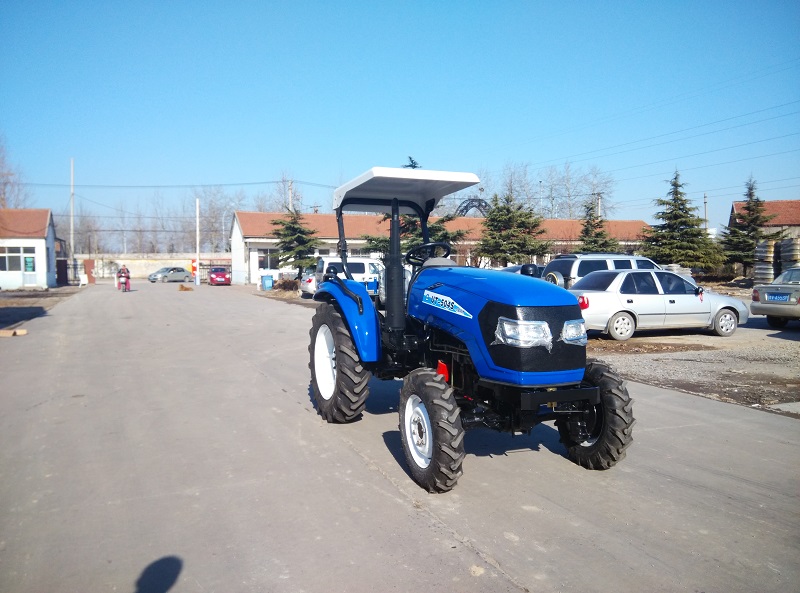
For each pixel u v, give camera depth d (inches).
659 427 241.4
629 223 1761.8
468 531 150.7
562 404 184.5
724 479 187.2
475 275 194.5
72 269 2041.1
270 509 163.5
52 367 376.5
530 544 144.3
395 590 124.3
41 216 1678.2
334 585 126.1
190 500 169.6
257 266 1676.9
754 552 141.6
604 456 187.2
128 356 420.2
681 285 486.9
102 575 130.6
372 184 225.3
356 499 170.2
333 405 238.2
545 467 197.8
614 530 152.0
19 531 151.3
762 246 912.9
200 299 1064.2
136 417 256.8
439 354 201.2
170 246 3191.4
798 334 504.4
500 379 169.6
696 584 127.7
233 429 239.0
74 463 199.9
